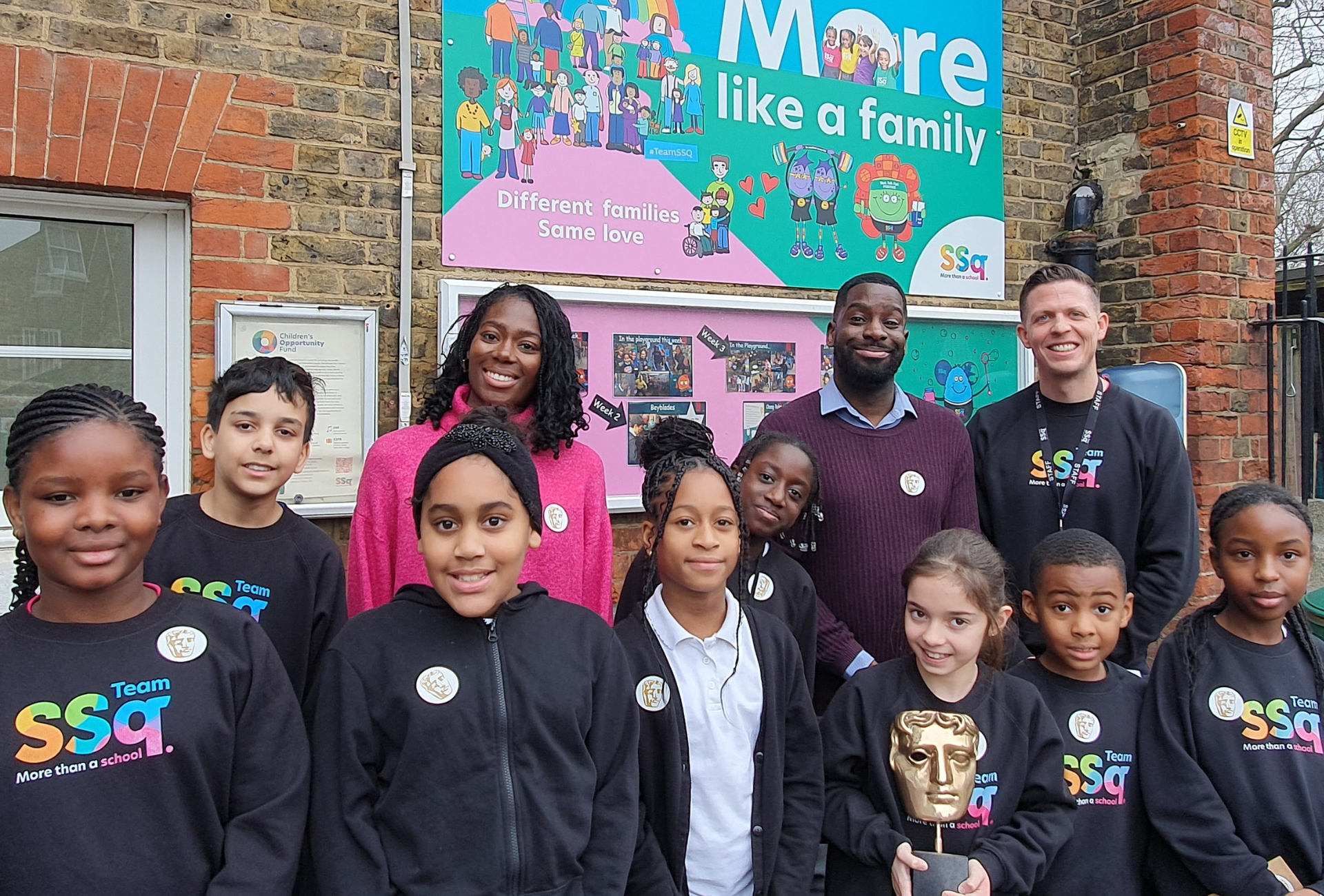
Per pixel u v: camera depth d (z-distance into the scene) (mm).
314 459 3045
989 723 2037
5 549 2869
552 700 1698
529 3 3326
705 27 3627
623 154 3486
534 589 1845
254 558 2016
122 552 1459
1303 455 4477
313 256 3068
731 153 3686
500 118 3293
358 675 1673
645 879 1827
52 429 1424
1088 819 2111
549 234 3371
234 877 1494
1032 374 4352
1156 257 4230
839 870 2080
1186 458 2689
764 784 1919
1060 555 2176
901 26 4051
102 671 1468
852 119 3939
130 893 1413
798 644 2223
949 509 2641
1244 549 2135
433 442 2244
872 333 2549
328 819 1618
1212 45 4113
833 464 2590
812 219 3859
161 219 3037
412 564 2143
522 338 2242
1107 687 2211
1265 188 4297
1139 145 4289
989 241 4273
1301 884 2014
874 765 2035
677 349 3590
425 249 3223
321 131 3080
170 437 3051
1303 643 2186
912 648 2070
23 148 2717
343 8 3109
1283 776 2037
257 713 1595
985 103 4266
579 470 2338
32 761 1390
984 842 1927
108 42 2811
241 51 2975
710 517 1904
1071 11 4523
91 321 2992
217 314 2928
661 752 1907
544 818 1638
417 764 1613
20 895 1361
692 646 1959
